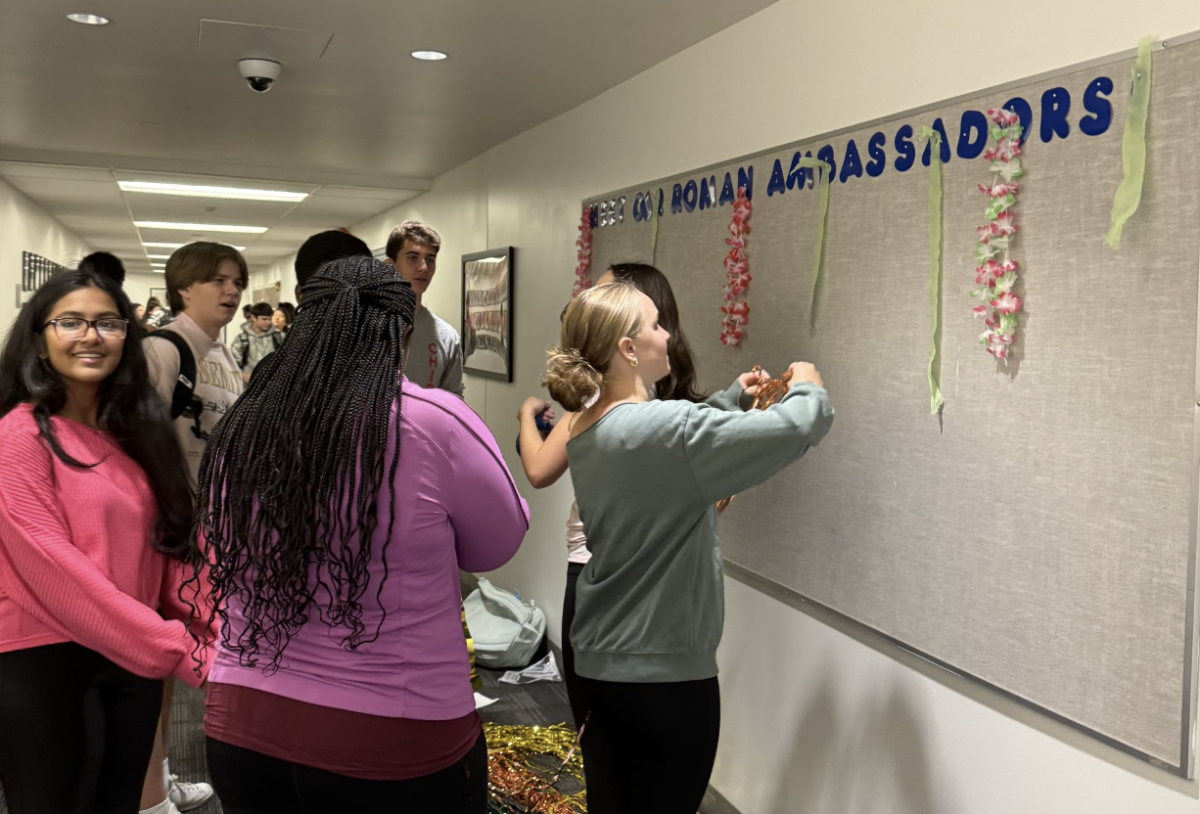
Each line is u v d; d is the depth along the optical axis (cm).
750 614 264
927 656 192
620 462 162
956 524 184
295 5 260
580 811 266
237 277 274
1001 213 170
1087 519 156
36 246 733
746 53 260
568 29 275
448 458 121
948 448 186
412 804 121
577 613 180
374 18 270
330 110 400
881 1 204
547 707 349
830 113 223
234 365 283
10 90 365
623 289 170
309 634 120
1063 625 161
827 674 229
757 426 154
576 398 166
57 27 284
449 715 124
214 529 122
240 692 122
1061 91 159
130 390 189
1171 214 141
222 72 338
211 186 612
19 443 170
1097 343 154
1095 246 154
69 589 168
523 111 397
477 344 528
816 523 230
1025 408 168
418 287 350
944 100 185
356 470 116
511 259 463
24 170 547
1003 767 176
